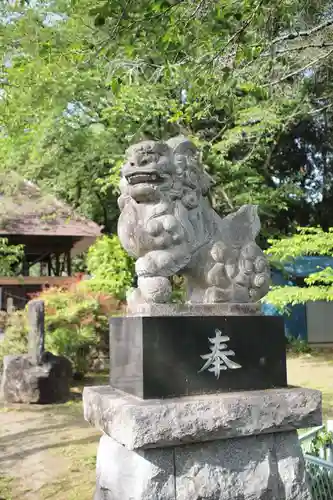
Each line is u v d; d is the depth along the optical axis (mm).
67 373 9023
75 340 10461
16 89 9023
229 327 3373
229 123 11297
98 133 12000
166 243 3412
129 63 6465
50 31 7008
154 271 3375
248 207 3850
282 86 9930
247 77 7324
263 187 13547
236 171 12133
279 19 5637
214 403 3076
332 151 17047
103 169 14172
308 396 3346
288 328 16625
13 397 8484
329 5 7809
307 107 11516
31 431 6758
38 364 8703
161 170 3406
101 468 3365
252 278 3617
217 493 3082
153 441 2896
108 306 11773
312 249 8492
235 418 3109
